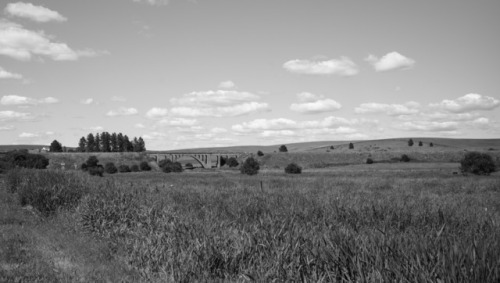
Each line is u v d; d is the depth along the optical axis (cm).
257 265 804
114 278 848
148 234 1088
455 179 4012
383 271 611
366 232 1004
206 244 887
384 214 1227
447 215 1186
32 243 1162
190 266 837
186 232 996
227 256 861
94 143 17400
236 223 1206
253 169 7088
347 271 667
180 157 13362
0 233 1288
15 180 2514
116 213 1380
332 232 856
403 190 2506
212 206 1590
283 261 764
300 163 13788
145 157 13500
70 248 1102
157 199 1619
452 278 541
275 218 1104
